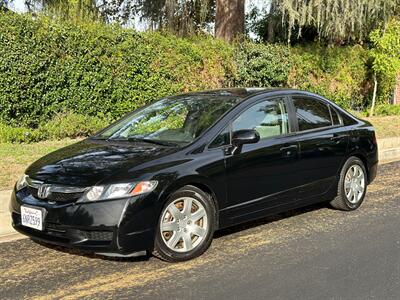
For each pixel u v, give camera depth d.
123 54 12.46
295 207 5.87
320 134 6.14
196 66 13.91
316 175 6.04
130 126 5.88
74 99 11.87
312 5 15.21
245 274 4.47
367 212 6.50
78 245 4.39
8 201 6.45
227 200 5.11
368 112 17.27
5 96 10.93
